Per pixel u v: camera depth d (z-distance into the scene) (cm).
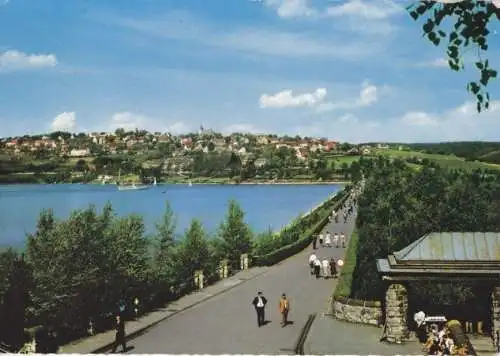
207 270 4441
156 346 2614
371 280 3086
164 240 4316
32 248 3011
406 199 3431
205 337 2777
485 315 2556
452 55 1204
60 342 2666
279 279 4612
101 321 2969
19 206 17562
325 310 3372
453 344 2106
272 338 2717
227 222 5466
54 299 2822
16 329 2473
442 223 3219
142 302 3425
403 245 3175
